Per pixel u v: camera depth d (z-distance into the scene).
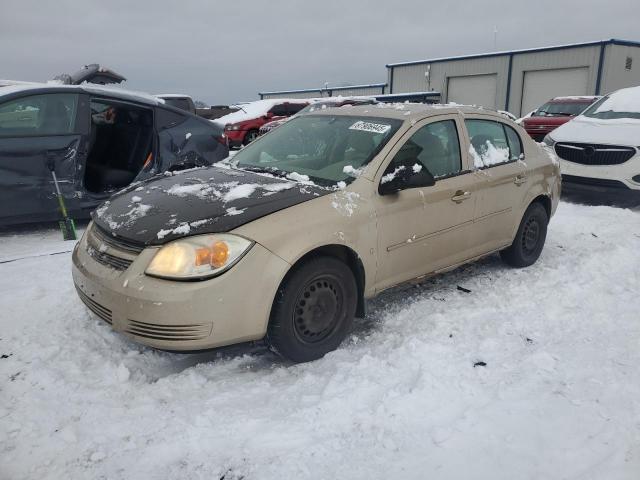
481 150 4.36
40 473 2.23
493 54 30.22
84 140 5.68
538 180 4.82
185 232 2.83
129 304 2.78
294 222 3.02
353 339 3.48
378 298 4.18
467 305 3.98
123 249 2.95
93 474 2.23
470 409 2.64
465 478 2.18
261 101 18.84
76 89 5.69
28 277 4.48
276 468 2.26
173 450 2.36
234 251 2.81
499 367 3.04
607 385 2.82
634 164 7.22
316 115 4.38
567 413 2.59
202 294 2.72
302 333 3.12
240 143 17.72
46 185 5.52
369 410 2.64
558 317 3.74
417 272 3.80
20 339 3.33
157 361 3.19
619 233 6.08
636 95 8.55
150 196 3.36
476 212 4.14
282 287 2.98
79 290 3.21
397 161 3.59
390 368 3.02
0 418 2.55
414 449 2.36
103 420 2.57
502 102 30.25
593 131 7.81
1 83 9.41
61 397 2.74
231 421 2.55
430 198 3.73
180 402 2.73
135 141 6.28
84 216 5.85
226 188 3.33
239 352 3.34
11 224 5.74
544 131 14.28
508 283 4.48
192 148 6.41
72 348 3.25
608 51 25.62
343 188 3.35
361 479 2.19
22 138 5.34
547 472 2.21
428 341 3.33
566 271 4.75
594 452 2.32
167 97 16.78
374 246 3.39
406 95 28.97
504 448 2.35
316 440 2.43
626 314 3.78
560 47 27.23
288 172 3.68
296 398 2.77
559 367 3.03
